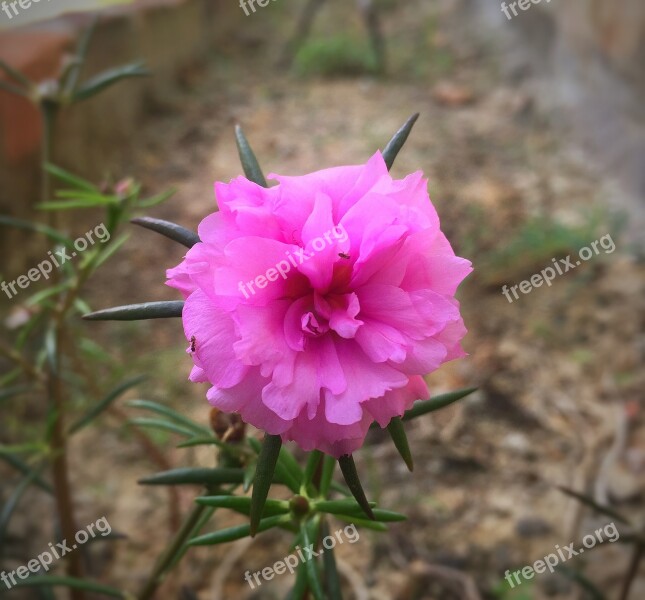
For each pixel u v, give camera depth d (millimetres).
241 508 125
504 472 270
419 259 102
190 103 544
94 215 393
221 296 96
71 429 188
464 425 286
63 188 335
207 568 239
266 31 725
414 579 234
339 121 530
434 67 628
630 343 326
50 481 262
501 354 319
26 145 346
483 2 699
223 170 456
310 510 126
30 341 303
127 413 284
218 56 645
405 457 103
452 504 258
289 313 99
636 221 403
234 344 93
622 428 284
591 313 343
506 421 289
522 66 592
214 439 133
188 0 589
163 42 543
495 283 360
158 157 467
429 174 453
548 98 533
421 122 527
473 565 241
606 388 305
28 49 355
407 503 257
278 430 96
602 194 432
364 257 99
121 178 432
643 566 238
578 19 487
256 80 608
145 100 512
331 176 106
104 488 263
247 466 133
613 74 439
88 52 416
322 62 623
